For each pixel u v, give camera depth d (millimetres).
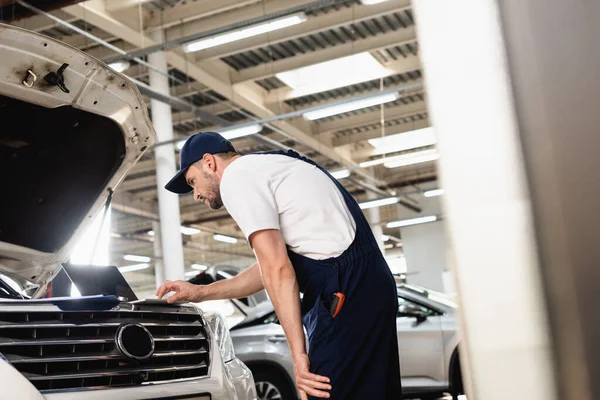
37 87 2387
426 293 6629
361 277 1922
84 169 2744
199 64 12828
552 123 576
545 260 564
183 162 2176
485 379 570
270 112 14734
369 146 18406
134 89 2607
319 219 1949
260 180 1955
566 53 582
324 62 12734
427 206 22125
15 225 2791
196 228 21359
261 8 10992
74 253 3242
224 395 2328
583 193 561
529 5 595
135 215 20703
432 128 608
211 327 2508
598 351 544
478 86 597
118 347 2088
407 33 12016
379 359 1907
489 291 575
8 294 2615
